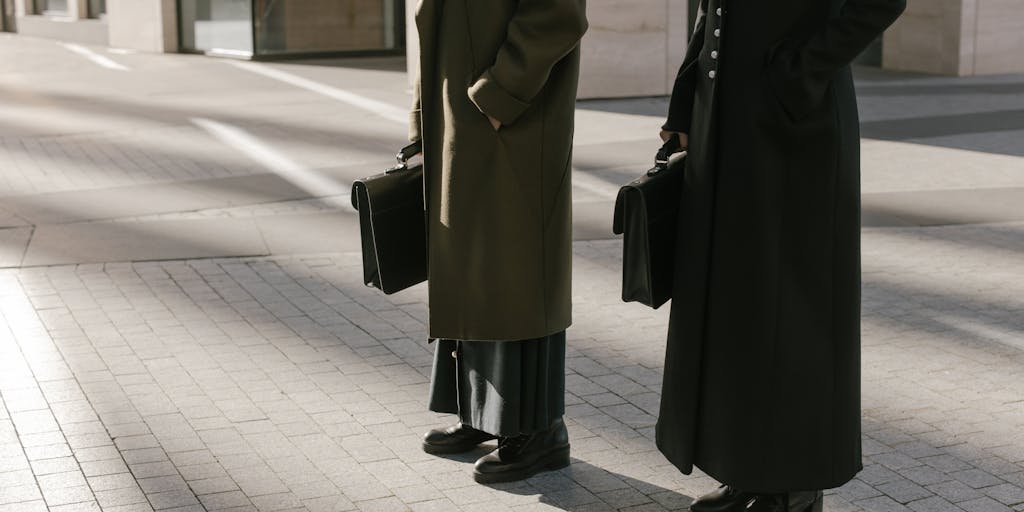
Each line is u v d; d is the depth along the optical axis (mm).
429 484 3809
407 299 6031
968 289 6242
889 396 4660
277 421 4352
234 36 19984
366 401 4570
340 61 19656
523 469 3830
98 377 4809
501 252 3619
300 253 6953
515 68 3404
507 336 3648
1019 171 9578
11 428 4258
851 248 3207
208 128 11883
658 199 3314
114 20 22344
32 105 13664
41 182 9078
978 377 4895
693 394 3312
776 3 3088
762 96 3100
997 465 3994
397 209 3760
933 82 15961
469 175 3584
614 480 3854
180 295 6051
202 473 3879
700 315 3260
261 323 5586
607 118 12562
